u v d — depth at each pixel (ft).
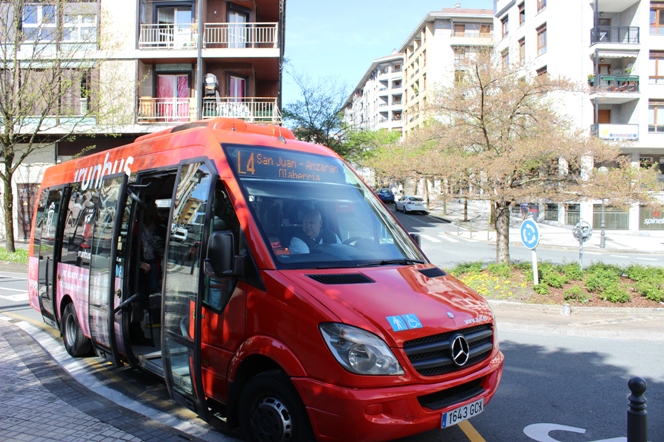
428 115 50.88
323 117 102.17
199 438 13.97
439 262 63.16
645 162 39.96
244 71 82.99
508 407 17.07
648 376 20.62
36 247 27.66
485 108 42.19
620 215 118.52
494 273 41.06
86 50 64.23
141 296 19.16
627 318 31.45
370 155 102.32
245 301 12.65
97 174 21.16
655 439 14.60
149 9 81.05
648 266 42.50
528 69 44.70
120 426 14.55
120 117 71.05
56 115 66.54
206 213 13.43
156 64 80.89
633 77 117.91
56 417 15.19
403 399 10.77
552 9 123.44
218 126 16.44
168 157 16.46
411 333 11.26
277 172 14.92
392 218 17.17
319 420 10.87
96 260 19.60
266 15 94.63
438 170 40.78
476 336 12.60
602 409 16.92
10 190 62.18
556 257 72.28
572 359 23.08
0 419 14.89
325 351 10.97
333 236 14.75
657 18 119.03
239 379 12.84
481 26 205.57
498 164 37.27
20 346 23.65
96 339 19.35
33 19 65.16
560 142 37.24
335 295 11.76
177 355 14.14
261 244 12.85
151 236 19.65
